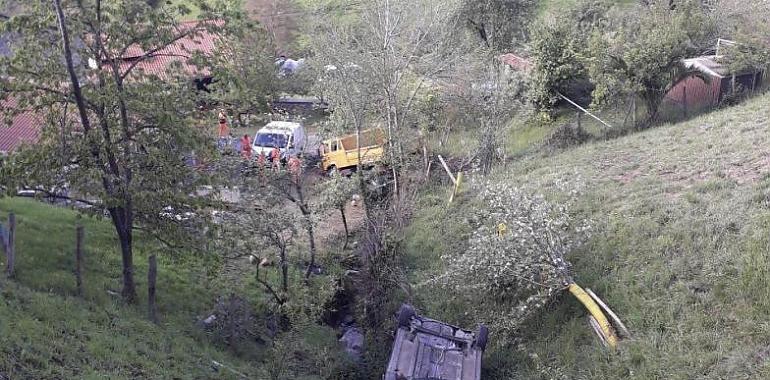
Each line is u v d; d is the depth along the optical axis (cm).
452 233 1864
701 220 1432
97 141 1290
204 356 1277
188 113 1403
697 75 2469
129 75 1366
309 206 1822
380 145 2377
